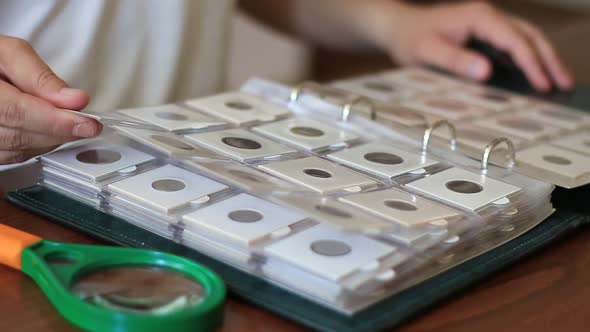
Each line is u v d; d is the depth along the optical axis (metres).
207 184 0.80
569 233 0.84
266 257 0.73
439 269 0.76
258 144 0.85
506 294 0.76
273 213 0.77
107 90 1.23
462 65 1.23
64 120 0.82
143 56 1.25
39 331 0.69
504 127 1.00
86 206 0.81
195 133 0.86
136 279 0.71
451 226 0.76
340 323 0.70
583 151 0.95
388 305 0.72
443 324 0.72
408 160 0.86
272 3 1.58
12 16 1.15
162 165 0.83
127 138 0.86
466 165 0.86
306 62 1.71
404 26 1.37
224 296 0.70
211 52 1.33
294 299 0.72
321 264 0.71
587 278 0.79
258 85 1.00
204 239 0.75
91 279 0.71
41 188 0.83
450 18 1.30
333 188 0.78
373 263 0.72
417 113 0.99
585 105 1.16
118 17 1.21
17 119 0.82
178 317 0.67
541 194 0.83
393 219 0.75
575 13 1.96
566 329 0.73
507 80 1.23
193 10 1.28
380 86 1.13
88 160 0.82
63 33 1.17
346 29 1.49
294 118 0.94
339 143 0.88
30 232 0.78
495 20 1.27
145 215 0.78
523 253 0.79
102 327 0.68
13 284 0.73
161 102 1.27
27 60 0.85
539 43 1.25
